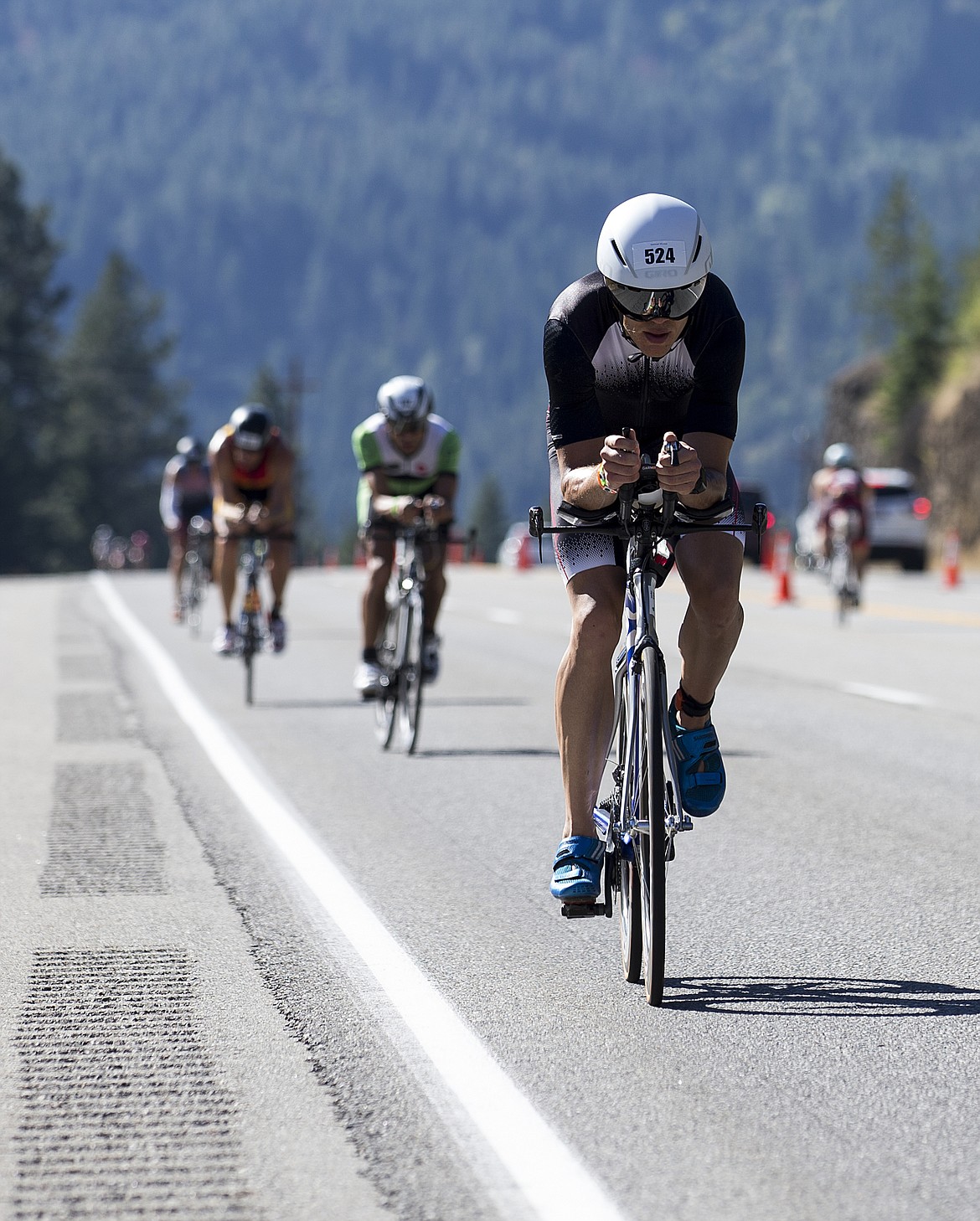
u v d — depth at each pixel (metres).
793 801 29.02
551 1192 12.25
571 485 17.59
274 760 33.53
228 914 20.83
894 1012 16.78
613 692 18.25
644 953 17.41
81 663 53.09
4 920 20.48
